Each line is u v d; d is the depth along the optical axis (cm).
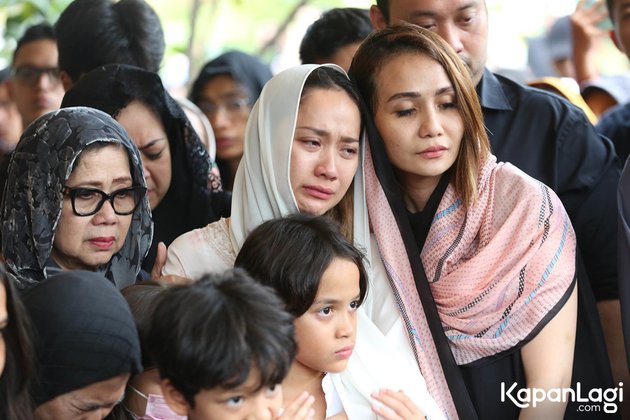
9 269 238
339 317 218
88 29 342
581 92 408
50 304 191
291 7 582
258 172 245
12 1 490
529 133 292
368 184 249
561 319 240
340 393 230
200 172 300
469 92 245
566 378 240
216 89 379
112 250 240
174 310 187
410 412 225
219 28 580
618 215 255
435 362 240
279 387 192
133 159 244
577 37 448
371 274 246
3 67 489
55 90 397
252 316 185
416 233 254
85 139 233
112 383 194
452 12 288
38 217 234
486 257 243
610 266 282
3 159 264
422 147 243
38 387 191
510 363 243
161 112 290
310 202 240
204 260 246
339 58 355
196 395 186
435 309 242
